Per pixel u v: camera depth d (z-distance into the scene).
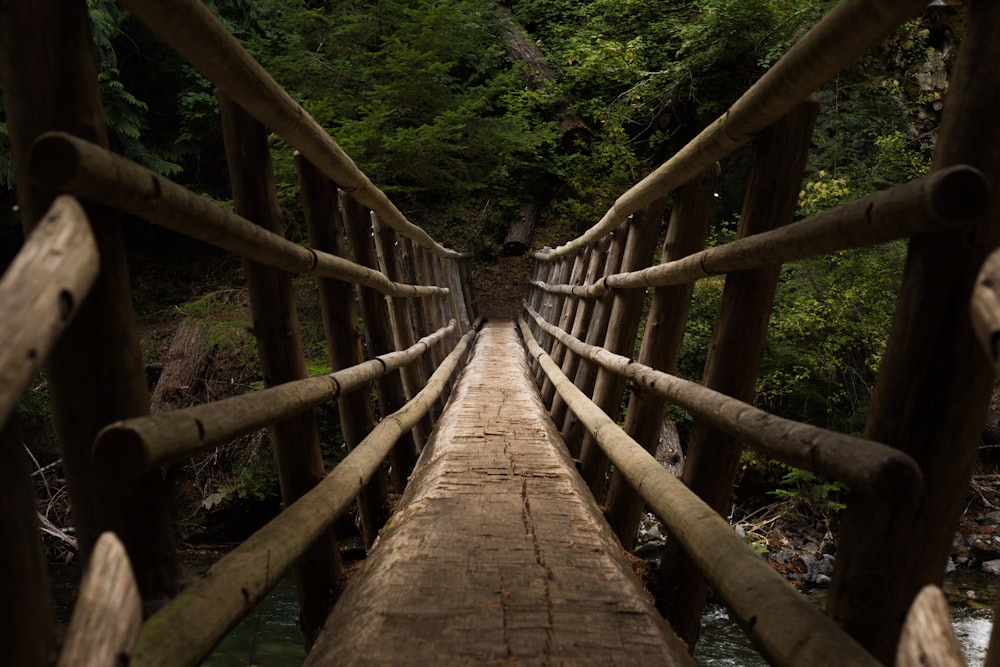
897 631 1.10
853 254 7.86
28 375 0.53
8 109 1.12
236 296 10.80
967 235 1.00
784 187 1.92
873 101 9.65
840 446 1.05
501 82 13.78
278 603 5.96
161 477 1.35
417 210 13.85
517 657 1.40
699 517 1.62
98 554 0.71
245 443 8.41
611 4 13.91
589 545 2.05
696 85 12.28
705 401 1.78
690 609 2.26
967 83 0.99
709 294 9.53
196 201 1.33
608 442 2.73
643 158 14.21
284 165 8.67
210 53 1.51
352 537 7.60
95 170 0.94
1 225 10.90
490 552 1.98
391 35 11.20
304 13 10.84
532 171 14.05
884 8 1.10
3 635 0.69
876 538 1.10
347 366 3.48
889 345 1.09
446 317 8.22
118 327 1.22
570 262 7.70
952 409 1.04
